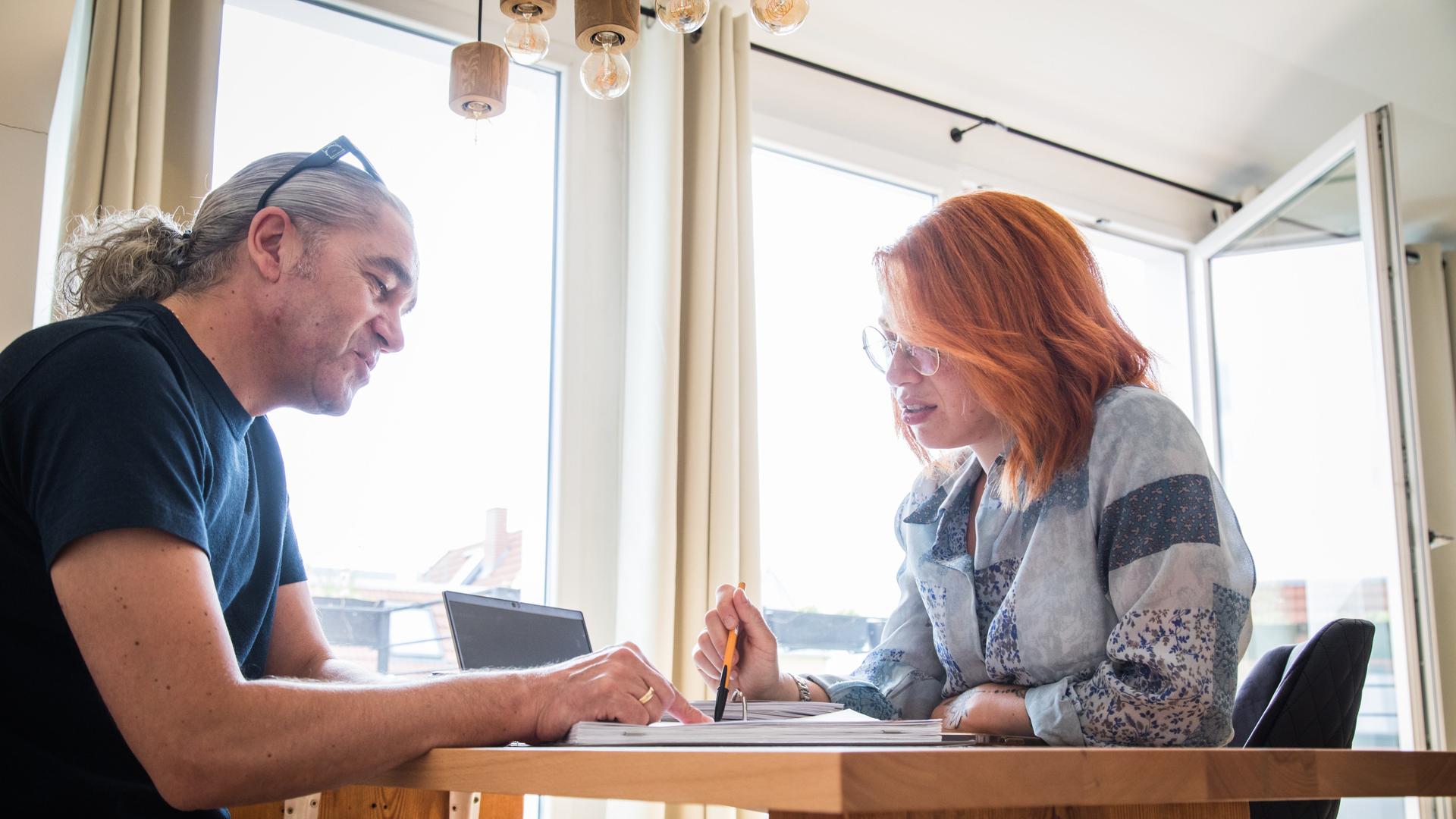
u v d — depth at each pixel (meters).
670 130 2.75
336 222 1.16
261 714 0.84
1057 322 1.30
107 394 0.93
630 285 2.78
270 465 1.29
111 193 2.04
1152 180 4.02
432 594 2.52
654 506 2.57
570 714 0.93
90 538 0.86
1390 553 3.14
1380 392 3.20
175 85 2.23
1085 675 1.20
